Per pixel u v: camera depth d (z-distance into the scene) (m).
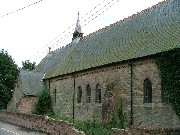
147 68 24.16
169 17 27.05
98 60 31.28
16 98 44.72
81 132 20.19
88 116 31.14
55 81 39.84
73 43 44.66
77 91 33.84
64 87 37.03
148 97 24.17
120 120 26.02
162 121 22.33
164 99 22.64
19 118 33.06
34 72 45.53
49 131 25.41
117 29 34.47
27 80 43.41
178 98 21.05
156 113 22.95
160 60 22.64
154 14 29.89
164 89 22.66
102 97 29.14
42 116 27.17
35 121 28.62
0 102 49.03
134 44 28.00
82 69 32.62
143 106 24.19
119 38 31.97
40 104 40.19
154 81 23.34
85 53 37.00
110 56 29.73
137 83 25.06
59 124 23.39
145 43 26.50
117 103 26.66
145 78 24.27
